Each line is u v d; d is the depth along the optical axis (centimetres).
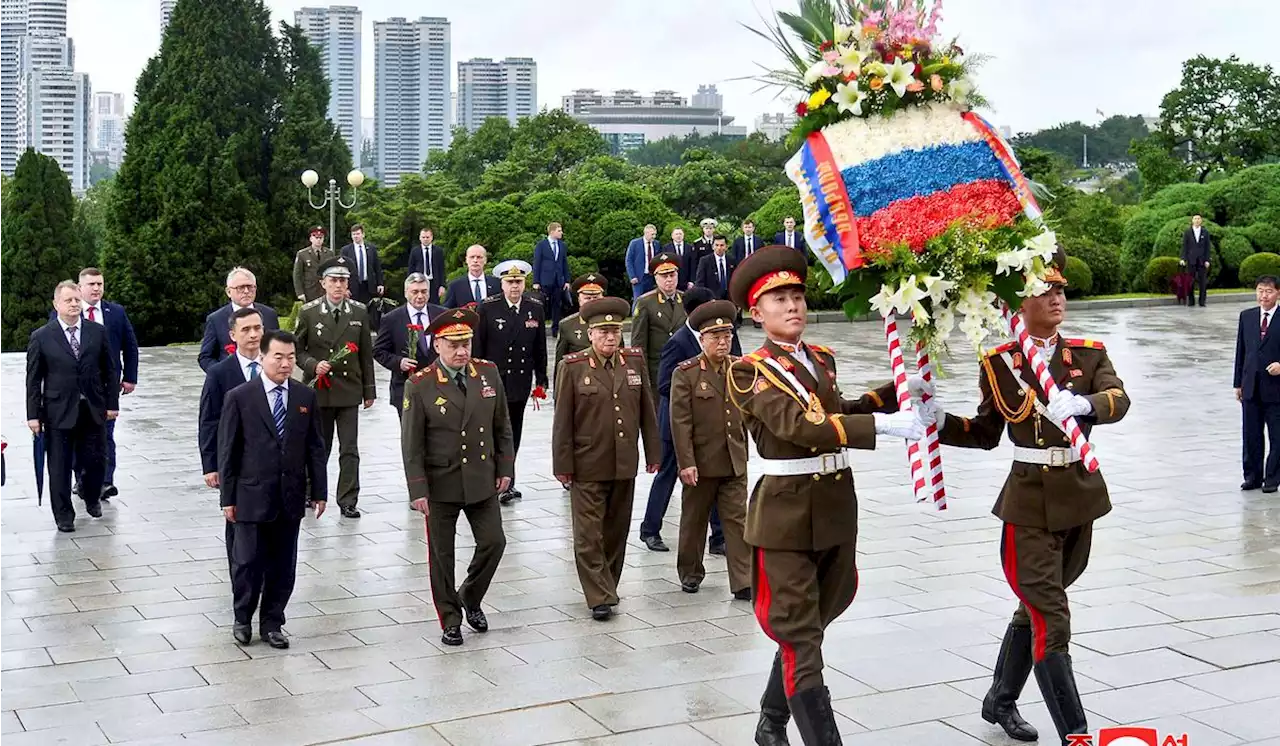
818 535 554
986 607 816
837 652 719
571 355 845
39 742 608
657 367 1164
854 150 538
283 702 666
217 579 914
